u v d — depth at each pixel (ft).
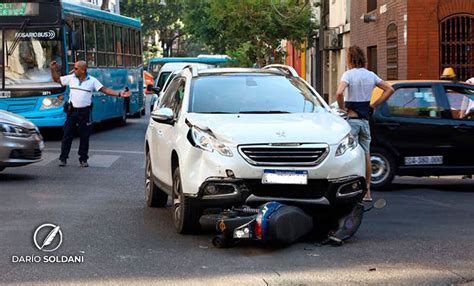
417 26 80.12
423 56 80.28
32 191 47.80
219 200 32.71
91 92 60.90
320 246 32.94
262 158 32.68
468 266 29.55
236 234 31.68
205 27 172.04
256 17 118.93
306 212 33.96
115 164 62.44
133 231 36.01
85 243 33.42
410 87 51.21
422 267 29.40
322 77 132.36
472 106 51.11
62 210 41.22
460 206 44.16
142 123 115.14
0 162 51.01
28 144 51.88
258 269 29.07
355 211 33.88
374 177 50.88
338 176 33.09
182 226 34.63
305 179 32.65
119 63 105.19
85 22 89.81
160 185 39.52
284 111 37.22
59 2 81.20
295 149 32.83
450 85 51.44
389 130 50.42
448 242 33.76
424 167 50.75
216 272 28.66
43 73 81.20
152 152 41.83
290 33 119.55
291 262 30.17
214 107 37.14
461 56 79.77
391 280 27.58
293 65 181.37
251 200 32.60
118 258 30.76
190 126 34.76
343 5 117.70
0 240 33.83
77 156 67.82
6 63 80.74
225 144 32.86
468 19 79.46
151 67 180.96
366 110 43.80
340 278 27.84
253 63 123.24
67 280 27.58
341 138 33.76
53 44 81.20
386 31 89.71
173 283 27.20
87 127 60.54
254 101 37.70
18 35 80.89
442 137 50.60
